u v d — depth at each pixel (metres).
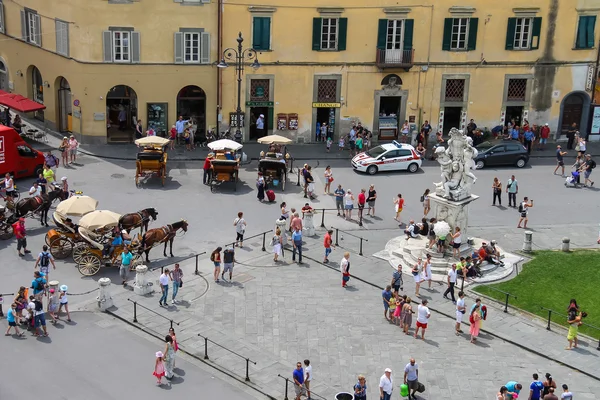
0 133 43.72
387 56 53.22
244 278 35.25
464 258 36.25
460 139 36.34
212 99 53.06
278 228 37.41
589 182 49.00
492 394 27.78
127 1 50.03
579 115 57.25
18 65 57.12
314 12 52.03
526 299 34.31
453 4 52.94
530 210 44.28
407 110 55.00
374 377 28.52
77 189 44.28
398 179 48.38
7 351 28.97
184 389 27.31
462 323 32.41
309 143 55.03
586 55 55.44
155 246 37.78
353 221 42.06
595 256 38.66
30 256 36.28
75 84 51.62
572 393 27.97
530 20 54.09
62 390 26.86
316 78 53.53
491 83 55.19
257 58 51.91
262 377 28.22
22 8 54.97
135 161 49.62
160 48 51.34
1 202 41.91
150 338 30.41
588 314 33.12
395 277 33.62
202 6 51.00
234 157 46.56
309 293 34.28
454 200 36.69
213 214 41.91
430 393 27.69
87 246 35.28
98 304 32.38
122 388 27.19
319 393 27.38
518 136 54.78
